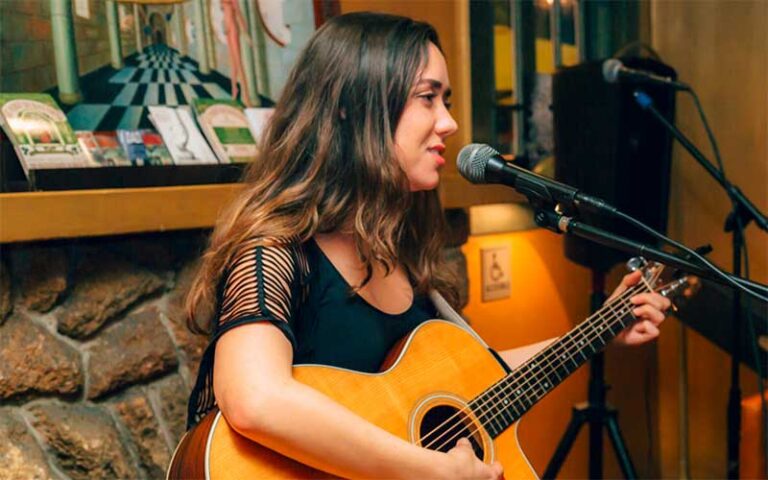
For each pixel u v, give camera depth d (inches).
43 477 63.1
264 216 50.6
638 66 90.0
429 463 45.6
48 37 66.9
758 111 97.7
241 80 77.0
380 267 55.1
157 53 72.2
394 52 51.8
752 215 78.2
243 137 75.3
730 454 90.3
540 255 106.0
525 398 56.9
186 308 53.3
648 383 115.4
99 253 69.0
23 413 64.2
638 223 51.0
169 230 69.7
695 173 105.8
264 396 42.8
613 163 89.6
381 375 52.6
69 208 62.5
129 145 69.2
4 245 63.5
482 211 99.5
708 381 108.3
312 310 51.6
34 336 64.6
